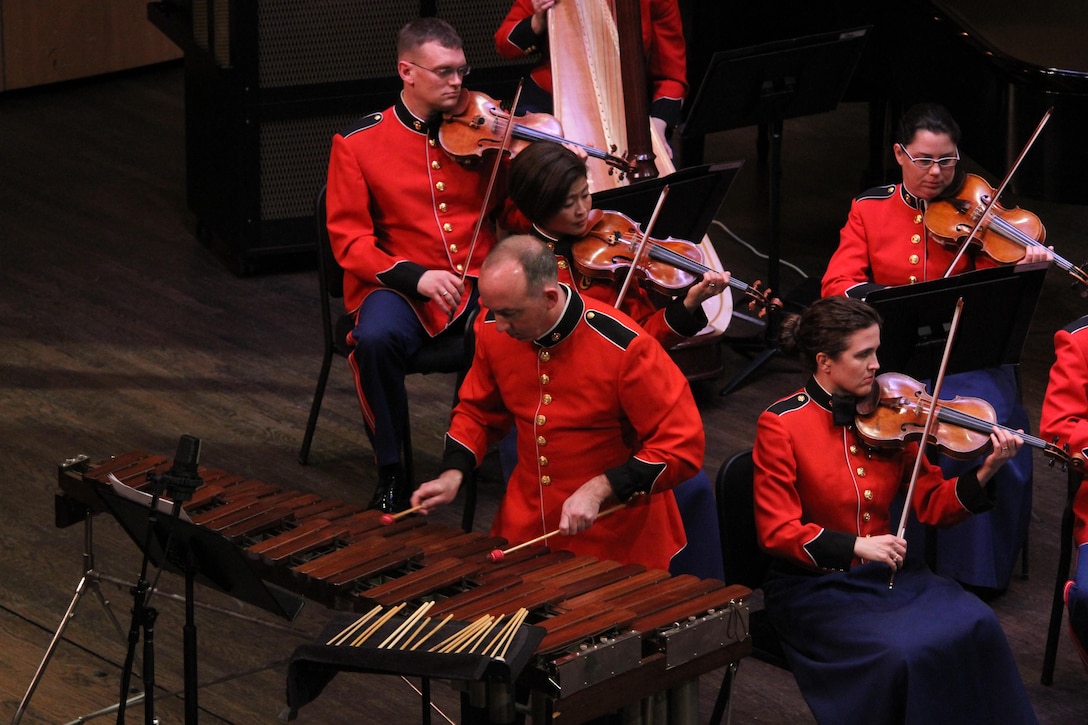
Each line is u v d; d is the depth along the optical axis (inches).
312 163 672.4
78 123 854.5
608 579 316.2
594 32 540.7
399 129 474.3
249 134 655.8
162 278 666.8
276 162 665.6
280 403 563.2
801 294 577.9
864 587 353.4
